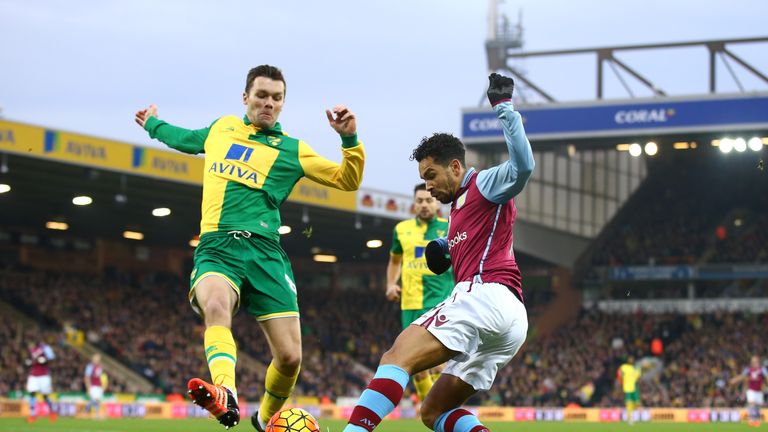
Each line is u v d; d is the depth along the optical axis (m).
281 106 7.82
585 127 41.78
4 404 33.12
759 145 39.19
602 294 53.25
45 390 27.47
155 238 47.38
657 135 41.06
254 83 7.74
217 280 7.34
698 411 39.25
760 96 39.19
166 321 46.03
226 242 7.52
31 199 37.53
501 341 6.71
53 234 46.12
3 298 42.03
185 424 26.19
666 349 47.84
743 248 51.25
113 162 31.17
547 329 51.94
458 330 6.52
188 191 36.16
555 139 42.53
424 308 13.03
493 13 44.28
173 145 8.02
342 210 38.94
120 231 45.22
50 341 39.47
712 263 50.97
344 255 53.56
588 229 51.44
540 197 48.25
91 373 30.92
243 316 48.59
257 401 41.75
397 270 13.55
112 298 45.75
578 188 50.66
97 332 42.66
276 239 7.77
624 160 52.91
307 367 46.12
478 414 41.03
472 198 6.84
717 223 54.09
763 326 48.56
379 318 52.81
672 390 44.62
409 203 41.94
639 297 52.97
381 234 46.91
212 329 7.10
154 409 35.06
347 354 49.59
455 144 7.01
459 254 6.89
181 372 42.38
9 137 28.34
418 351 6.52
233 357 7.00
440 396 6.97
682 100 40.31
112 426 24.31
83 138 30.28
